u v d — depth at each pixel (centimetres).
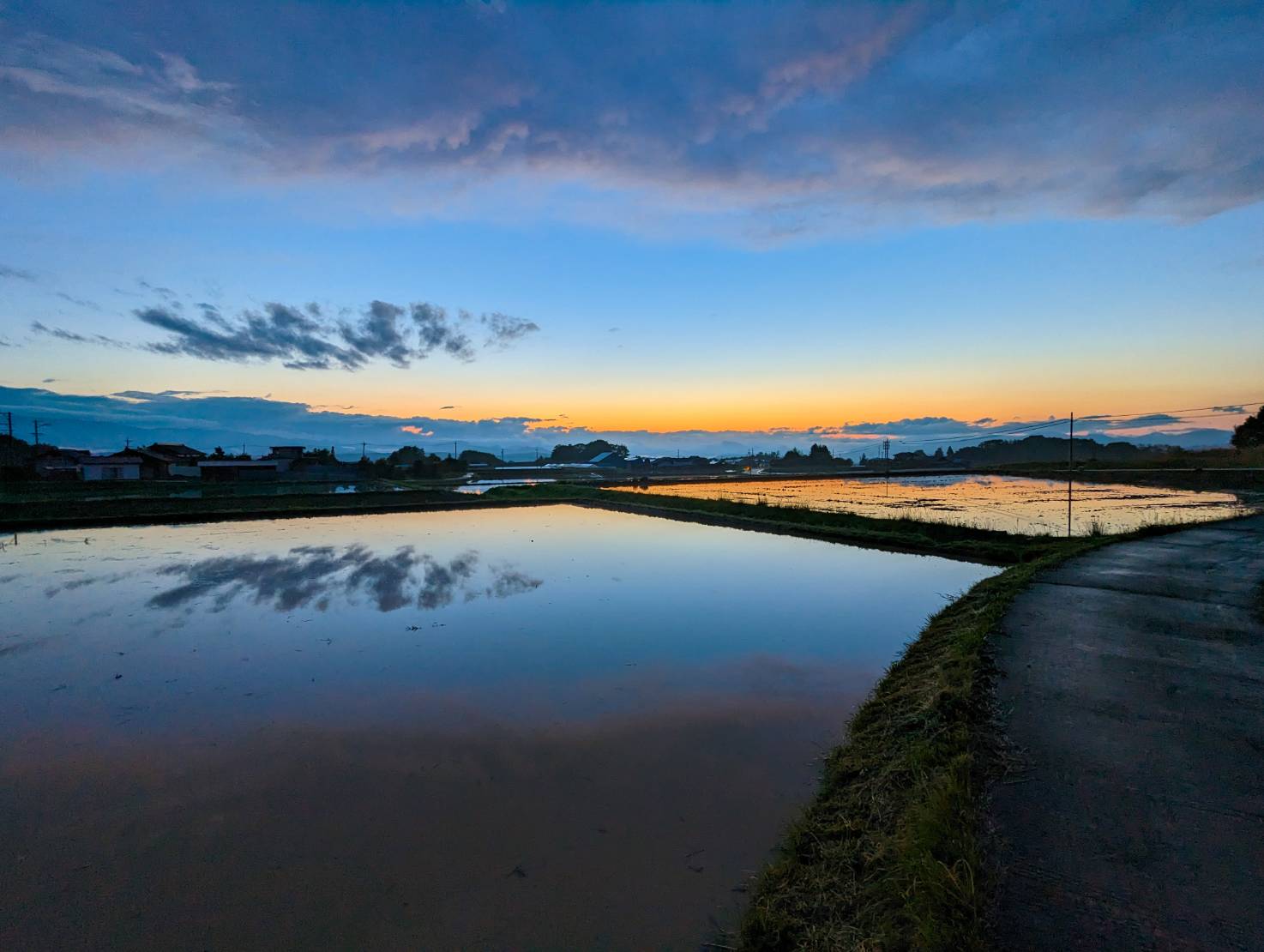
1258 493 3503
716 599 1181
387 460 8875
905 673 717
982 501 3138
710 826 459
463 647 896
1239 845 342
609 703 690
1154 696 551
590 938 355
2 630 992
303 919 375
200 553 1766
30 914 384
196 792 518
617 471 9844
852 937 321
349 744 603
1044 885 320
